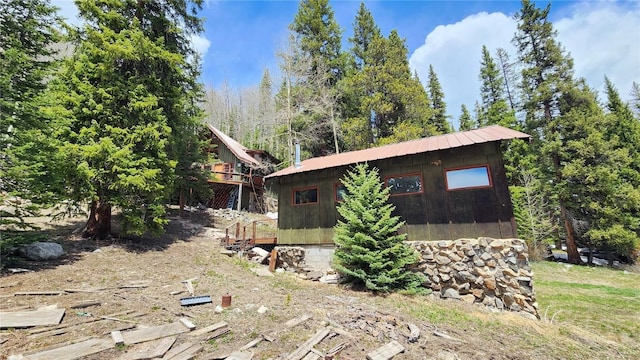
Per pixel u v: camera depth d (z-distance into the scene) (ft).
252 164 78.33
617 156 55.52
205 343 14.58
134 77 34.24
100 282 22.13
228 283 26.40
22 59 23.43
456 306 25.94
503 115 83.92
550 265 53.83
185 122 42.09
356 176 33.04
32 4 26.11
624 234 52.90
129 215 32.19
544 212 66.39
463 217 29.55
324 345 15.47
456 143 30.35
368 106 69.36
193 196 65.26
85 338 13.66
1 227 32.65
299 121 75.15
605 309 28.76
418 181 32.76
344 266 32.27
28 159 23.99
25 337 13.16
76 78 30.66
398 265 29.14
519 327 21.84
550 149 59.77
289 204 42.11
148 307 18.56
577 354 17.85
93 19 32.91
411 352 15.62
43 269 22.91
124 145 31.99
